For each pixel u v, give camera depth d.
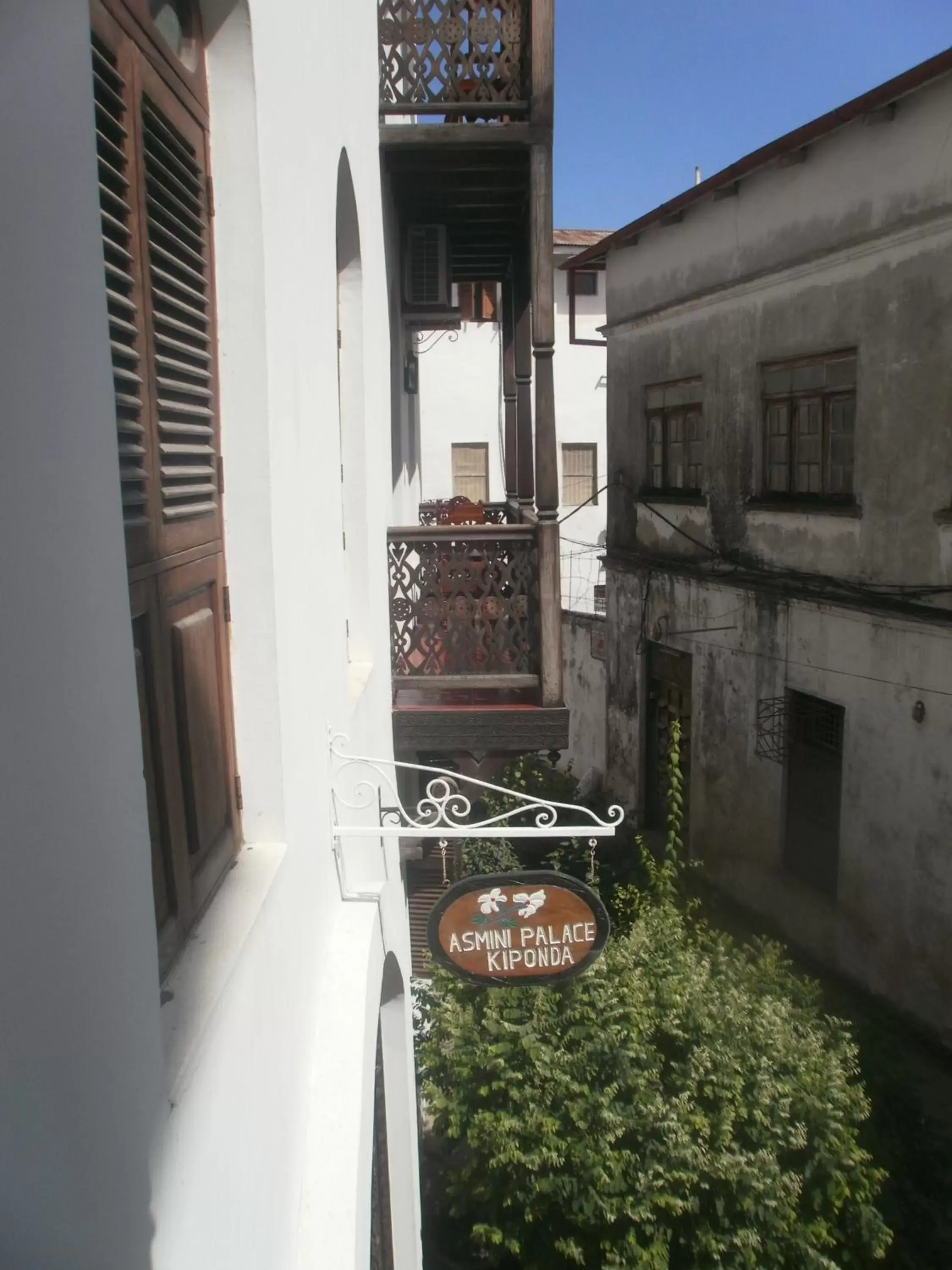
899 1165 6.05
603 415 22.53
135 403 1.81
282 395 2.56
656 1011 5.61
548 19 5.86
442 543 5.84
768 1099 5.33
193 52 2.31
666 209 11.26
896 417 8.45
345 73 4.18
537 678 5.85
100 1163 1.27
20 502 1.10
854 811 9.24
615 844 9.20
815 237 9.26
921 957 8.44
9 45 1.06
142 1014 1.38
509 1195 5.40
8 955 1.13
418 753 6.30
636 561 13.26
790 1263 5.26
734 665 11.16
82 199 1.22
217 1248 1.71
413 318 7.90
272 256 2.47
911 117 7.98
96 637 1.25
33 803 1.15
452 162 6.38
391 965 4.48
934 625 8.08
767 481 10.50
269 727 2.46
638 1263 5.06
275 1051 2.27
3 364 1.06
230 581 2.42
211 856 2.22
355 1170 2.51
